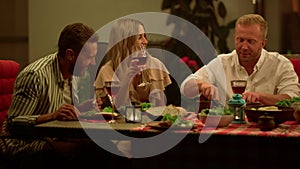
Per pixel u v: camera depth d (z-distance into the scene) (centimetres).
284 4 551
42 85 266
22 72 268
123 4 573
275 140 191
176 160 215
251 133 197
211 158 210
